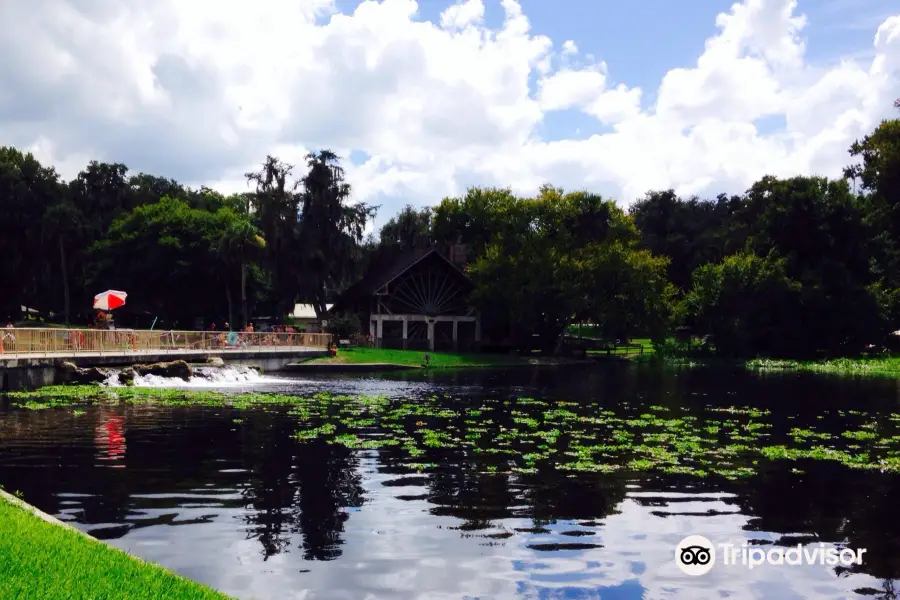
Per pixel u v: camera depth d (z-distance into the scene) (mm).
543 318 66438
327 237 70312
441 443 18391
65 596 6344
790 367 58156
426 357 53750
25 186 76438
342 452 16891
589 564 9625
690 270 99938
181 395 29031
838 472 15547
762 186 91938
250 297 76812
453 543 10312
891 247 73875
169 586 7113
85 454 16172
